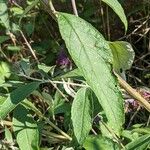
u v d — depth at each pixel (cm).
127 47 31
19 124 36
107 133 41
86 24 26
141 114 53
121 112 27
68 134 42
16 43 61
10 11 56
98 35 26
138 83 60
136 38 66
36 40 66
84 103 32
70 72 36
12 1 61
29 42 62
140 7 65
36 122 36
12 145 41
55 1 68
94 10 67
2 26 57
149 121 51
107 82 26
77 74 35
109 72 26
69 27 26
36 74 49
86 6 68
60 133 44
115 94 27
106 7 65
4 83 36
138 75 62
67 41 26
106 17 67
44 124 40
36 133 35
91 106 32
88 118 31
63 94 43
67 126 41
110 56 26
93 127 47
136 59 64
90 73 26
